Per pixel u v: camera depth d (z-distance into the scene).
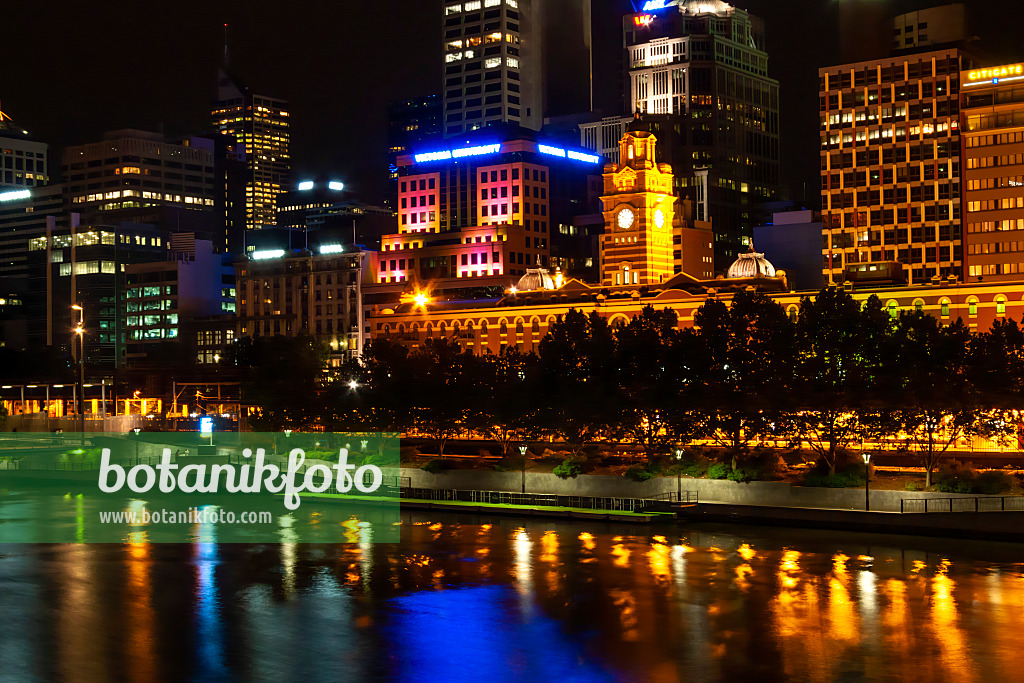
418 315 198.88
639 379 130.00
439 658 66.31
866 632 69.25
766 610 74.81
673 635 69.69
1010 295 149.88
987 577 81.75
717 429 123.88
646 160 195.62
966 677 60.91
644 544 98.19
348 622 74.69
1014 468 118.31
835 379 120.50
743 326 130.50
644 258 194.88
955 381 114.25
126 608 79.31
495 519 115.88
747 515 107.44
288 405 159.38
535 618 74.50
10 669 64.75
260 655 67.31
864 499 108.38
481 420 136.50
